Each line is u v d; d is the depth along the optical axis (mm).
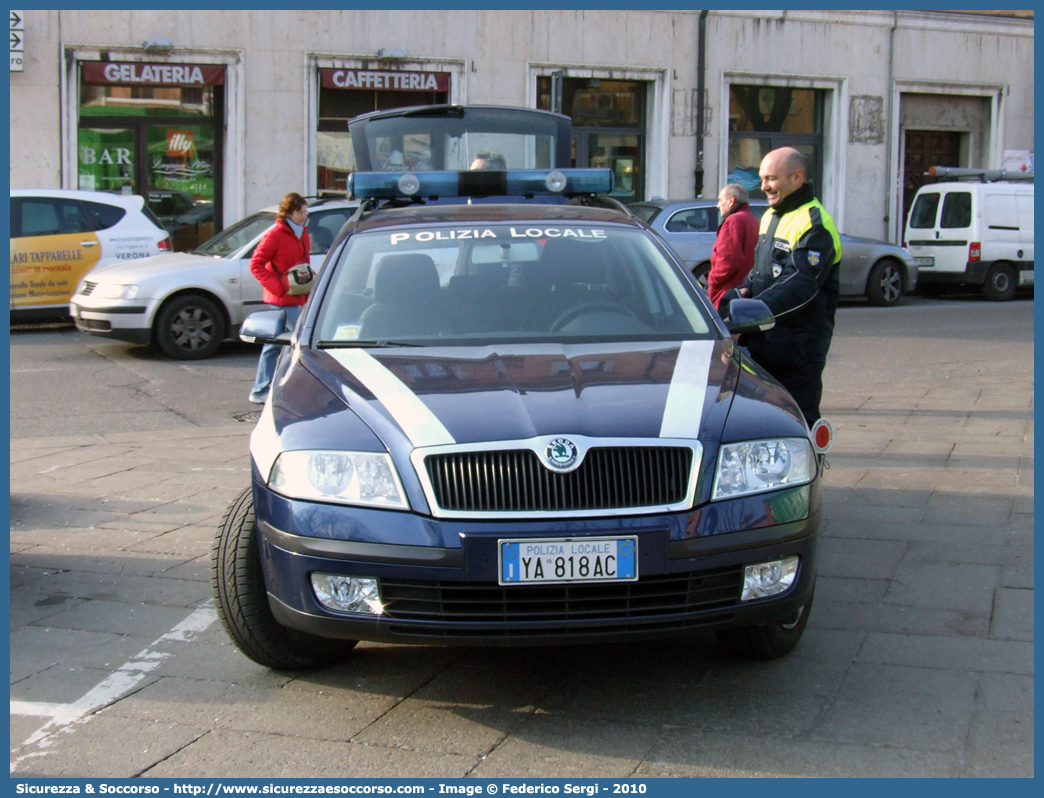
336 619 3496
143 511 6434
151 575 5277
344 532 3457
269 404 4043
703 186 22078
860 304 18766
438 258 4902
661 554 3416
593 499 3426
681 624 3502
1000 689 3885
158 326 12211
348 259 4953
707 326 4621
